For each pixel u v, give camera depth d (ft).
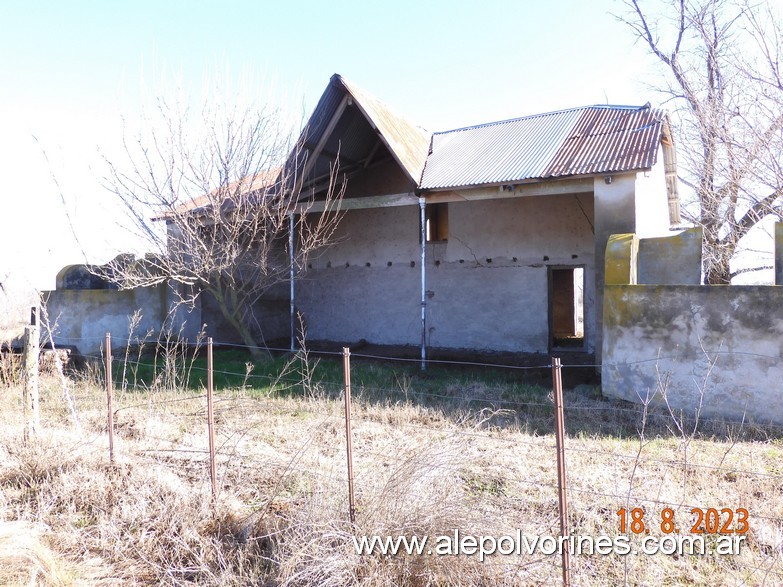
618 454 15.92
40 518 13.12
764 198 36.78
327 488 12.67
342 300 49.80
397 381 28.14
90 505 13.93
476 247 43.80
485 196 33.73
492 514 11.09
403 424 20.06
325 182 43.29
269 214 34.94
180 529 12.62
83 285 42.47
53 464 15.69
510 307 42.37
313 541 10.82
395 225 47.39
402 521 10.67
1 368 23.94
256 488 14.60
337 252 50.03
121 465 15.80
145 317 41.57
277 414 22.17
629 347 23.85
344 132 39.55
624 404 23.52
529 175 31.71
